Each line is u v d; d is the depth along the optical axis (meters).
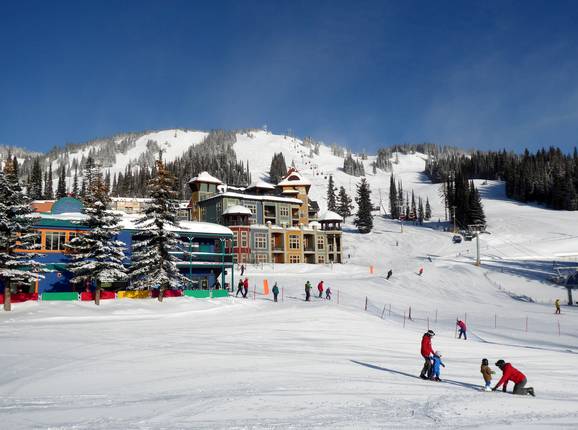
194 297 41.25
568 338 30.69
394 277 59.56
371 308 41.59
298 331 26.78
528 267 70.31
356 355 20.23
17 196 33.25
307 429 9.30
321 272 67.50
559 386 15.43
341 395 12.48
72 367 16.05
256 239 75.12
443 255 90.31
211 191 89.38
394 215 152.50
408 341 25.23
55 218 41.25
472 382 16.00
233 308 37.34
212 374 15.13
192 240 53.91
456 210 120.62
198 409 10.85
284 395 12.35
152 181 40.34
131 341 22.00
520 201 154.88
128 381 14.05
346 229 123.12
